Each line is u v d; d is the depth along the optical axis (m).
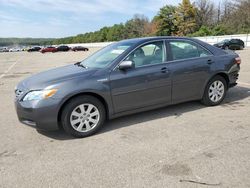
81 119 4.55
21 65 21.58
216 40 43.62
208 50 5.85
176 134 4.48
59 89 4.33
